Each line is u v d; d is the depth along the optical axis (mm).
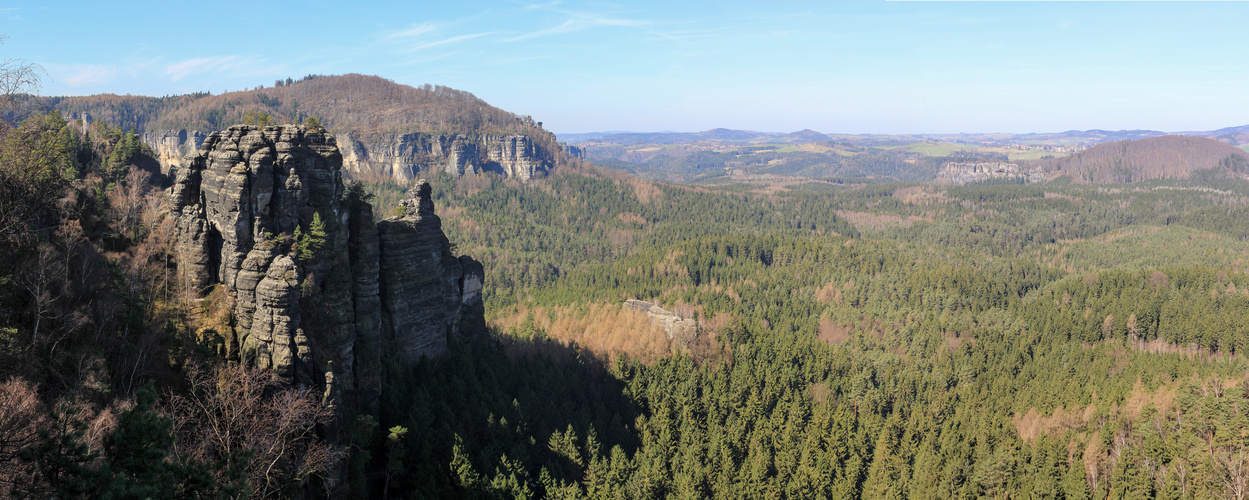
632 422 125938
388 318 97375
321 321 81562
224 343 76250
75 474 34250
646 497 98625
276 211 79750
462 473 85250
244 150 78938
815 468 114188
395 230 97188
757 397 137250
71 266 71062
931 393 161125
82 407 47688
